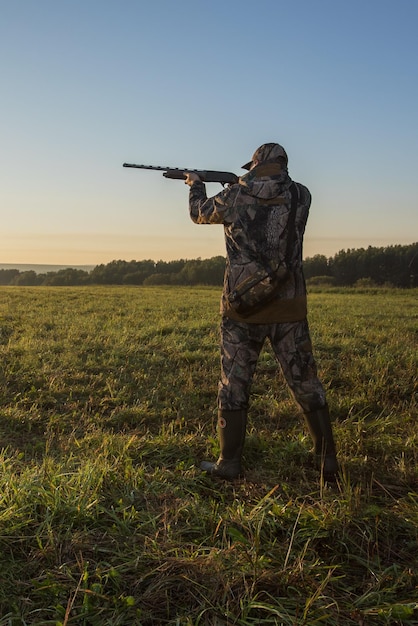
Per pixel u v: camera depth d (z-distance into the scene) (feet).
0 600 6.93
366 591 7.34
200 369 21.11
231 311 10.65
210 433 14.01
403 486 10.68
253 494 10.18
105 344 25.89
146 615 6.81
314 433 10.91
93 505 9.03
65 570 7.51
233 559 7.73
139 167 11.68
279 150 10.35
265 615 6.91
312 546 8.32
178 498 9.65
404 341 27.45
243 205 10.17
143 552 7.86
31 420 14.58
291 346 10.62
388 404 16.63
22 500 8.90
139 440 12.79
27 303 52.70
